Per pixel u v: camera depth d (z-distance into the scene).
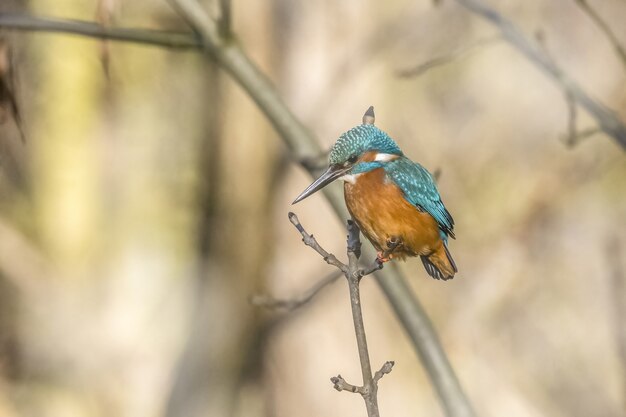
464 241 16.27
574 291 16.69
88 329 14.49
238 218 13.84
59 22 8.62
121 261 14.31
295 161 8.67
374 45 13.86
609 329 16.78
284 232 13.89
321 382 14.06
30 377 15.08
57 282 14.48
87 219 14.44
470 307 16.02
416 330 8.06
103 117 14.38
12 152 14.91
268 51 13.77
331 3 13.76
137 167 14.28
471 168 16.78
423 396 14.49
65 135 14.38
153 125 14.25
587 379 16.69
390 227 7.25
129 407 14.31
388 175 7.24
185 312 14.20
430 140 16.70
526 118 17.47
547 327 16.56
